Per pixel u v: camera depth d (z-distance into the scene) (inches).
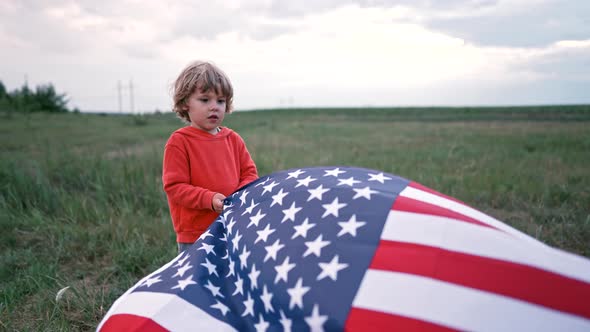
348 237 57.6
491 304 47.1
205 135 88.0
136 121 1089.4
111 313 66.9
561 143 400.2
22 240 144.3
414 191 66.2
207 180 86.6
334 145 458.3
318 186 68.9
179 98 86.5
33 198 176.6
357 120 1508.4
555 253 53.2
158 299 65.7
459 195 193.2
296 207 66.1
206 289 66.9
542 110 2059.5
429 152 357.7
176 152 85.0
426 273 50.9
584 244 134.0
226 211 77.4
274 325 56.3
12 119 1071.6
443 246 53.4
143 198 186.7
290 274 56.9
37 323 89.9
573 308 46.4
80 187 211.0
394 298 49.3
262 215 69.3
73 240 139.4
